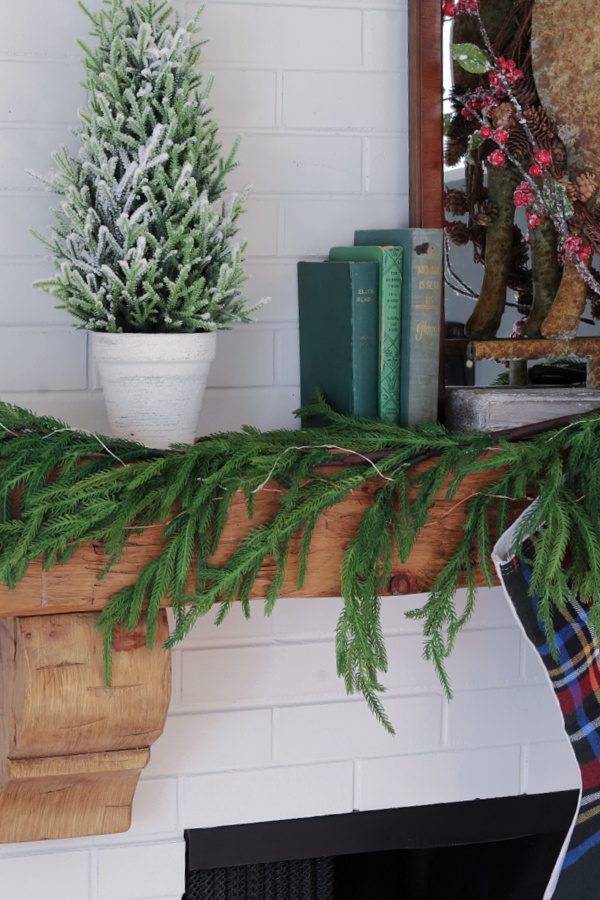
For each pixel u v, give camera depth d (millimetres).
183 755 1592
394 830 1677
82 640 1208
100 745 1242
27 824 1338
